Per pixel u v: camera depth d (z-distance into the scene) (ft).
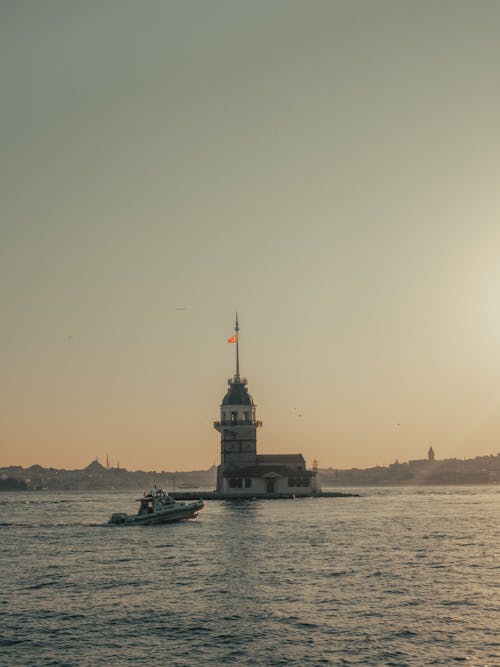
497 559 294.25
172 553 321.93
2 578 262.67
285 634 178.70
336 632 179.93
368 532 401.29
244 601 214.48
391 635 176.86
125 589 237.04
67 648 170.40
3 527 469.16
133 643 173.58
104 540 379.96
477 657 160.25
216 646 170.09
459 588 231.91
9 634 182.70
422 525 448.24
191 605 210.59
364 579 248.32
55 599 222.89
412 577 252.01
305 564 281.74
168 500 484.33
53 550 340.80
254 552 318.24
